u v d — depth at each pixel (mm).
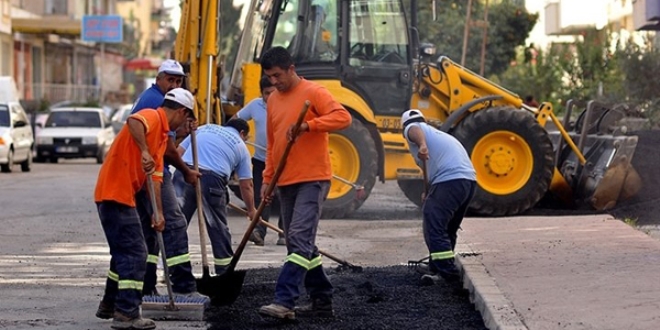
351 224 18266
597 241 13203
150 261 10320
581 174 19234
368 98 19750
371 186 19047
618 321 8359
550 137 20969
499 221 15867
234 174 13445
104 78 79562
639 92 27688
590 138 19547
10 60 57531
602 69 34188
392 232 17125
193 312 9734
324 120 9336
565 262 11461
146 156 9141
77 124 40062
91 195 24172
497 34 35906
